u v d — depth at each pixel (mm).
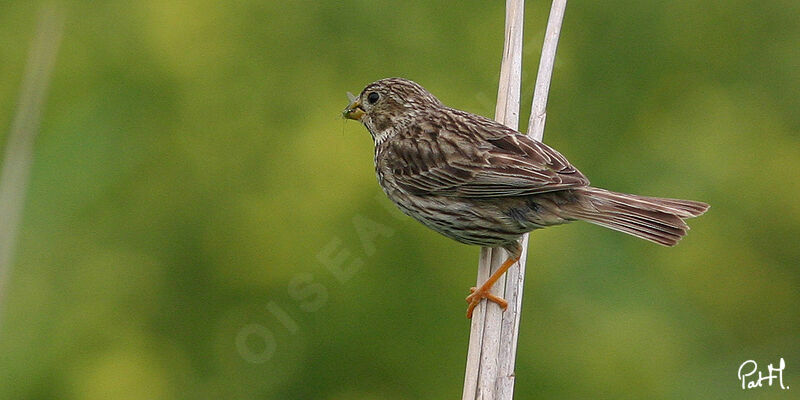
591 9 15570
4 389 13234
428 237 13773
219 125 15117
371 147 14648
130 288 14078
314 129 14891
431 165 9117
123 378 13820
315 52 15531
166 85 15172
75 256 13656
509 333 8281
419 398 13953
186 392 13969
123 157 14156
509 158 8695
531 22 15430
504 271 8562
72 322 13633
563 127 15539
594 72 15703
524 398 13664
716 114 16234
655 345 13797
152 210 14430
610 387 13602
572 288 13906
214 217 14578
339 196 14422
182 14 15234
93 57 15117
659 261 14797
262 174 14836
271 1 15461
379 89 9719
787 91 16406
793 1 16328
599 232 14258
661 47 15969
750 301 16047
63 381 13516
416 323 13820
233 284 14344
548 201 8672
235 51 15391
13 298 13250
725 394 14438
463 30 15570
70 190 13656
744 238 16000
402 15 15641
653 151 15727
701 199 15609
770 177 16234
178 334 14273
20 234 13305
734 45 16375
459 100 15148
